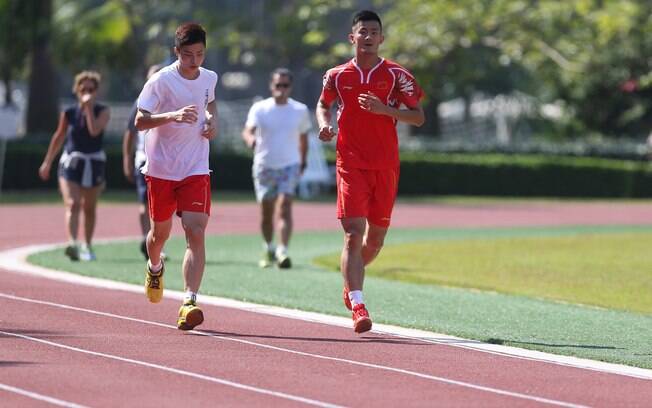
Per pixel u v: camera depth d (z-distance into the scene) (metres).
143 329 32.97
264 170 51.34
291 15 133.38
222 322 34.72
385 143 33.28
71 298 38.81
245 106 149.62
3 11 121.19
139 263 50.72
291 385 26.12
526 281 49.47
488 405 24.83
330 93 33.41
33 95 125.38
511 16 121.88
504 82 183.38
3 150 98.56
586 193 130.50
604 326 36.66
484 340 33.03
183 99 32.47
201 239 32.66
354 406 24.34
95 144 50.97
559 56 124.19
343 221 33.28
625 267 54.97
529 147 143.25
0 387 25.11
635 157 144.00
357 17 33.06
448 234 73.19
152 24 145.25
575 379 28.02
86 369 27.19
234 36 139.12
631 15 121.12
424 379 27.34
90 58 138.38
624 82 142.25
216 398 24.67
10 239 63.19
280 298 40.28
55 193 108.62
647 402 25.73
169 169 32.56
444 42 121.81
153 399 24.42
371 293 43.25
